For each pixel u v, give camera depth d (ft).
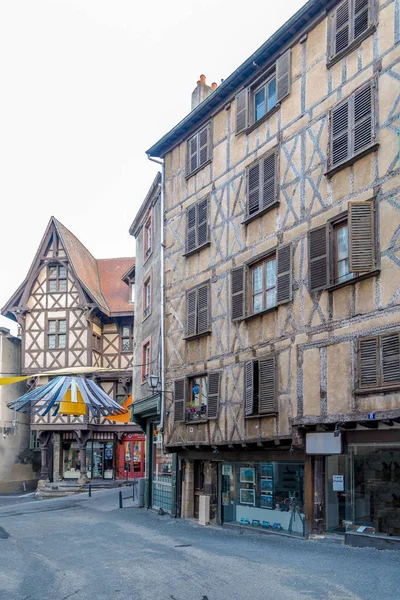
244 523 51.42
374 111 39.37
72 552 41.75
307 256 44.01
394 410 35.88
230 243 53.98
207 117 59.41
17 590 30.83
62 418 110.52
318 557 36.32
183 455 60.90
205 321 56.49
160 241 69.31
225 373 52.90
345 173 41.50
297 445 43.11
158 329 67.72
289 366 44.73
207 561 36.40
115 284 124.36
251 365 48.57
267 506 48.80
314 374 42.14
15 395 117.08
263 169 50.03
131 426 112.98
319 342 42.01
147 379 65.41
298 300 44.55
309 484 43.55
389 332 36.65
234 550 40.32
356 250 38.40
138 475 115.03
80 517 64.64
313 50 45.80
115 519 61.98
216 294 55.42
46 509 75.10
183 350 60.18
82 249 127.54
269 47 49.39
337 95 43.09
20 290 116.57
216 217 56.59
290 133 47.37
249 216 51.03
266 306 48.91
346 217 40.86
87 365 111.14
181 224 62.85
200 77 70.85
